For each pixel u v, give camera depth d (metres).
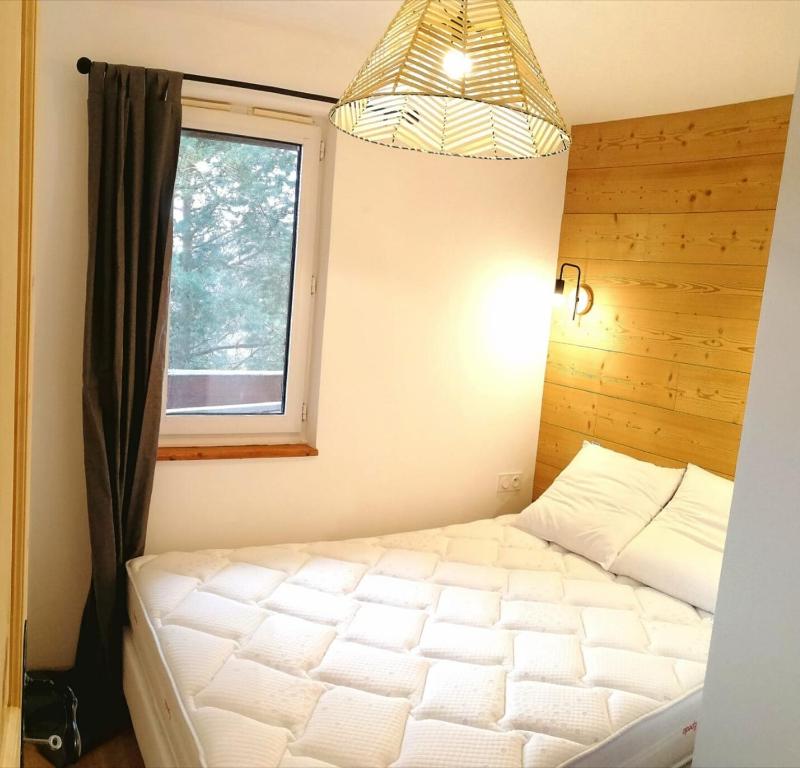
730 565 1.24
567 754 1.77
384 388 3.26
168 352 2.89
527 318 3.60
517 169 3.42
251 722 1.78
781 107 2.72
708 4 2.02
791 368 1.15
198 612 2.27
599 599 2.54
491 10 1.29
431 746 1.74
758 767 1.20
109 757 2.50
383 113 1.55
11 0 0.45
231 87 2.76
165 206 2.63
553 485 3.25
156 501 2.86
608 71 2.69
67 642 2.81
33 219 0.70
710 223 2.96
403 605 2.42
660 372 3.17
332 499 3.22
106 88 2.49
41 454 2.67
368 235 3.09
